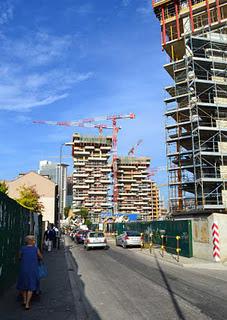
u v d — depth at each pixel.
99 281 12.83
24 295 8.78
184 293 10.23
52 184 76.88
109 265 18.12
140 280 12.86
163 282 12.34
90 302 9.26
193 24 69.38
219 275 14.20
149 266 17.55
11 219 11.55
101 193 147.50
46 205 75.75
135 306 8.66
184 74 63.09
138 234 32.16
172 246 24.91
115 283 12.29
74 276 14.23
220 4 67.81
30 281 8.66
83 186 147.12
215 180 51.25
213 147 53.31
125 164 156.62
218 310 8.10
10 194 73.38
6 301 9.45
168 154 61.31
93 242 29.88
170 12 72.75
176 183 58.69
